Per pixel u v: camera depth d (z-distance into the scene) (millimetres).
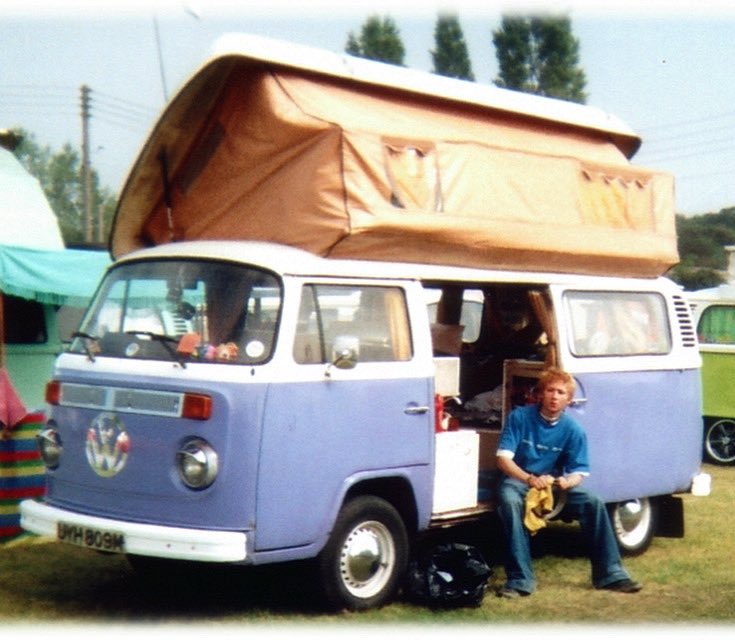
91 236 36625
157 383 6340
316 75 7230
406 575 7070
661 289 9008
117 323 6945
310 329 6500
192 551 6008
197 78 7094
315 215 6789
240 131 7227
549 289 8047
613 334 8477
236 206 7305
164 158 7582
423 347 7094
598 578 7707
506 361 8359
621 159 9047
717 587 7832
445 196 7352
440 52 41438
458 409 8617
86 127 36406
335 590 6609
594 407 8180
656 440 8672
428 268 7297
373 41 42188
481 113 8109
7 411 8281
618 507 8664
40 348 9875
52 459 6836
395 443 6852
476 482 7555
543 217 7988
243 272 6574
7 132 11461
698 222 58469
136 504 6332
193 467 6105
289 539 6270
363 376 6691
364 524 6746
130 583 7465
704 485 9078
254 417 6145
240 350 6320
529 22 39406
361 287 6840
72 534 6441
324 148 6828
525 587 7391
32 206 10617
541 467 7531
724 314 14742
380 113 7348
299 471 6312
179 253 6875
